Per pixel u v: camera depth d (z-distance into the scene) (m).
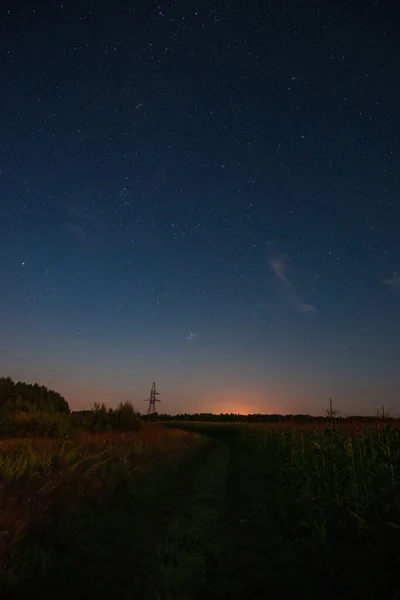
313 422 13.87
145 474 12.64
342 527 5.97
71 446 15.71
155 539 7.07
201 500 10.77
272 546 6.75
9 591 4.55
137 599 4.61
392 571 4.74
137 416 35.41
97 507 8.34
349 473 7.56
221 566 5.80
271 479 13.76
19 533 5.89
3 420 24.48
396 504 5.29
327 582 4.94
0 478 7.39
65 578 5.04
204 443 37.56
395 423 9.27
